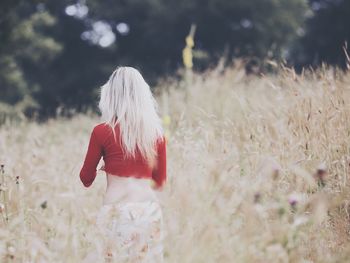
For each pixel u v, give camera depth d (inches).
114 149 166.2
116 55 1294.3
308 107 220.5
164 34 1182.9
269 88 309.0
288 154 199.0
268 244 144.9
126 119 166.6
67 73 1243.8
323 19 1443.2
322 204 150.7
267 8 1133.7
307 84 256.7
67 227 163.8
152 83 1051.9
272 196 174.4
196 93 361.7
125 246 154.6
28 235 161.9
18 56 1034.7
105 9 1235.2
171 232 143.7
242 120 238.5
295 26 1163.3
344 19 1424.7
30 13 1243.8
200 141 217.6
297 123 212.5
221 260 137.8
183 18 1154.7
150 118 169.3
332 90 234.4
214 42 1178.6
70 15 1305.4
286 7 1161.4
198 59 1032.2
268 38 1141.7
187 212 145.0
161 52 1227.9
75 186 231.3
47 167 274.5
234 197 149.6
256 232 148.0
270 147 207.8
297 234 149.5
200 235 140.4
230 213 148.8
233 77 368.5
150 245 158.4
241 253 140.1
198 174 177.8
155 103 178.2
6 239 162.6
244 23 1172.5
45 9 1270.9
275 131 216.2
